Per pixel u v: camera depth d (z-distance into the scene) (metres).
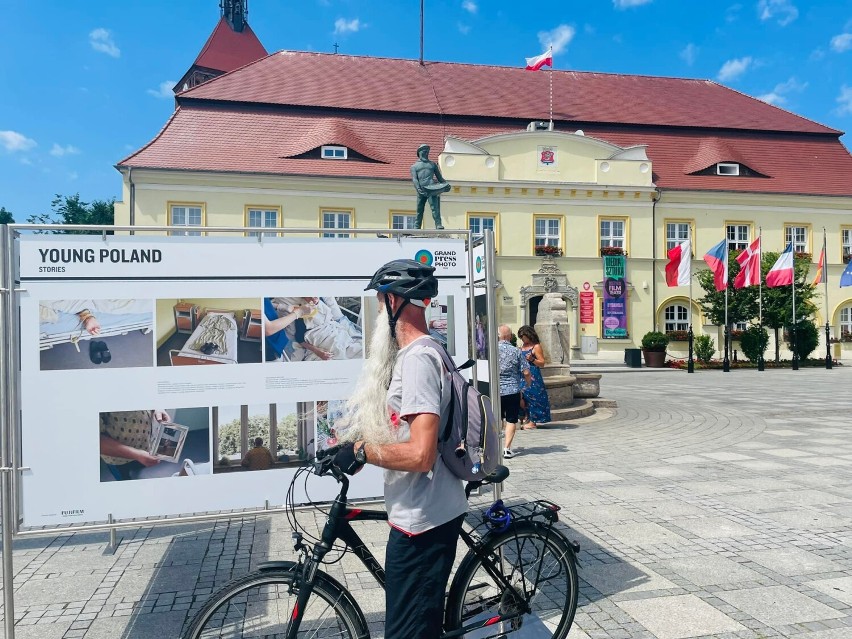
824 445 9.32
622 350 33.28
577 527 5.45
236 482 3.98
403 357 2.40
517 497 6.46
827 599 3.98
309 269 4.08
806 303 30.97
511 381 8.55
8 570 3.37
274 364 4.02
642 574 4.40
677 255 29.89
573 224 33.12
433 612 2.47
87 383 3.74
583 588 4.16
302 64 37.47
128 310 3.80
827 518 5.66
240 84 34.75
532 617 3.34
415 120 34.84
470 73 39.78
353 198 31.41
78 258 3.72
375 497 4.27
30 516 3.66
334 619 2.75
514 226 32.62
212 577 4.53
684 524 5.52
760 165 36.12
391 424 2.46
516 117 35.66
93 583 4.45
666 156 35.91
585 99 38.62
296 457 4.07
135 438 3.81
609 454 8.71
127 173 29.47
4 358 3.44
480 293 4.38
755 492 6.59
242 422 3.98
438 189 14.40
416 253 4.30
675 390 18.73
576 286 33.16
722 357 34.28
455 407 2.47
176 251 3.87
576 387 13.83
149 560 4.89
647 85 41.53
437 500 2.47
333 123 33.09
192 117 32.25
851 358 35.03
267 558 4.90
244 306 3.97
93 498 3.76
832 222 35.22
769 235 34.75
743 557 4.71
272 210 30.78
